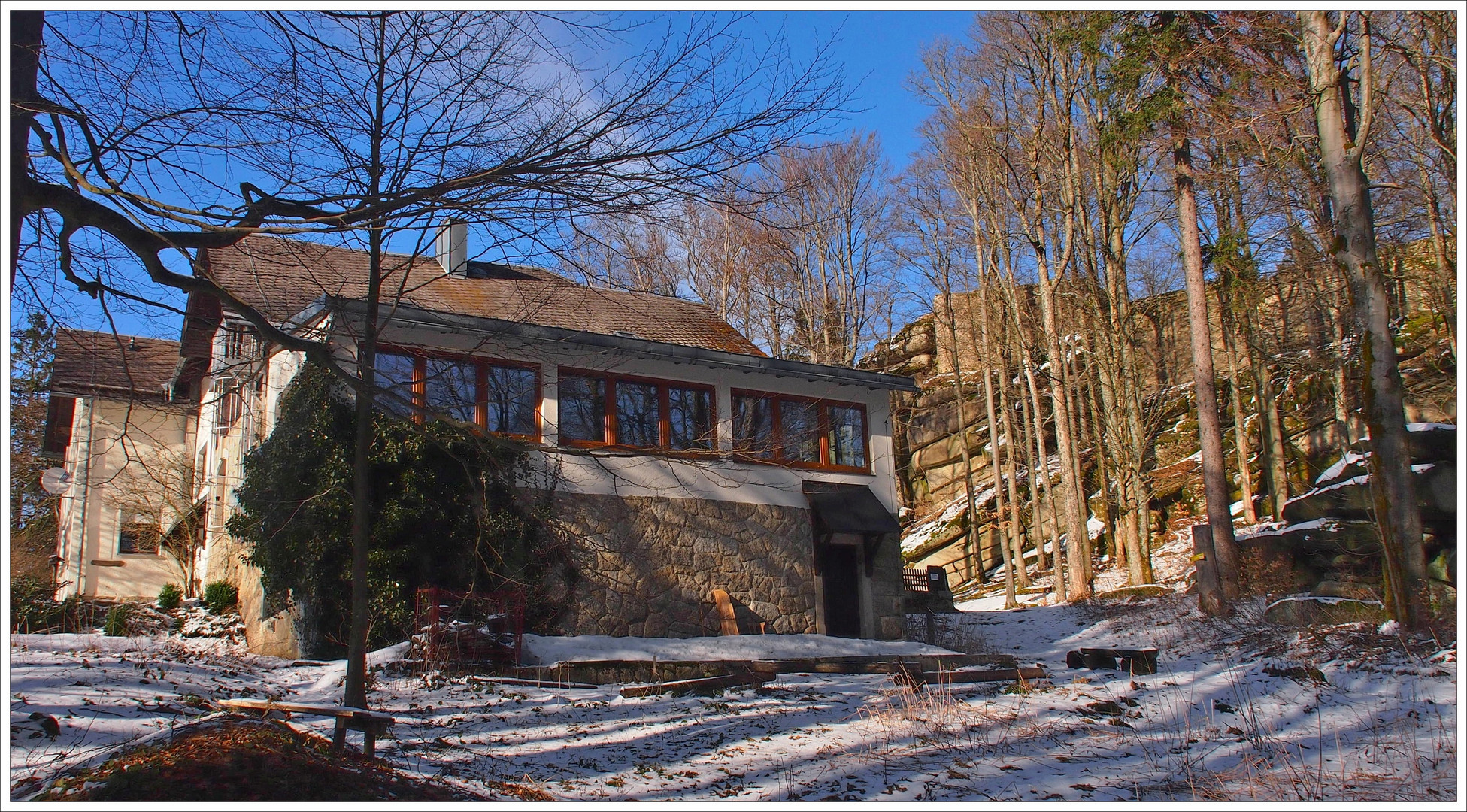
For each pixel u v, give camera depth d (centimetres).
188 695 885
